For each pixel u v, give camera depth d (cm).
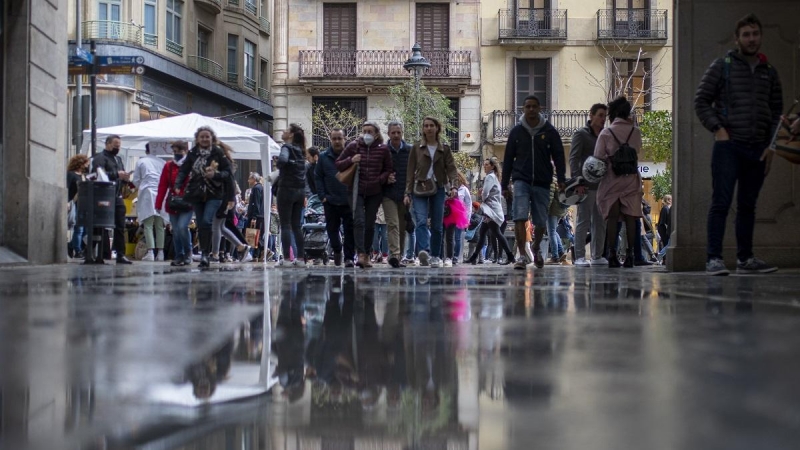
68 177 1705
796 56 1023
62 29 1530
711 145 1046
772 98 890
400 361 279
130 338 343
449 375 248
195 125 1991
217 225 1555
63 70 1540
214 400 207
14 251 1362
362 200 1275
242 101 4781
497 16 3772
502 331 370
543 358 284
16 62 1358
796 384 226
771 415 183
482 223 2012
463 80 3769
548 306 500
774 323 399
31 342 329
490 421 179
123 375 248
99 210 1503
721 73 876
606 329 376
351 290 661
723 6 1038
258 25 4978
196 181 1263
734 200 1030
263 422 180
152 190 1842
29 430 172
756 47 872
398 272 1091
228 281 811
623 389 220
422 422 179
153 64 3862
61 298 571
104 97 3638
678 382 231
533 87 3781
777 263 1030
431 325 396
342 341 337
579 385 227
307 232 1731
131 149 2109
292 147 1373
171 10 4091
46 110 1448
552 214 1875
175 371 256
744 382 231
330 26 3878
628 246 1220
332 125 3762
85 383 232
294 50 3881
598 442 157
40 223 1419
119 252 1588
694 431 166
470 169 3591
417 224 1364
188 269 1230
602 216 1245
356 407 197
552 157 1181
